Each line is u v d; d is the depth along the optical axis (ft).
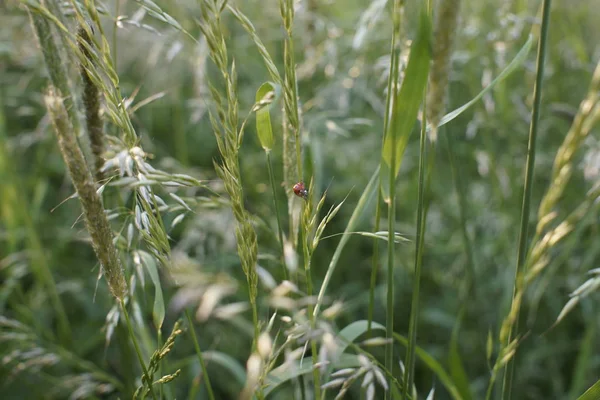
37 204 2.56
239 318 2.07
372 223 2.74
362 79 2.59
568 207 2.45
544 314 2.35
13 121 3.15
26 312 2.16
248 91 2.97
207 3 1.19
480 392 2.16
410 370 1.39
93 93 1.32
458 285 2.38
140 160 1.23
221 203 1.48
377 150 2.92
